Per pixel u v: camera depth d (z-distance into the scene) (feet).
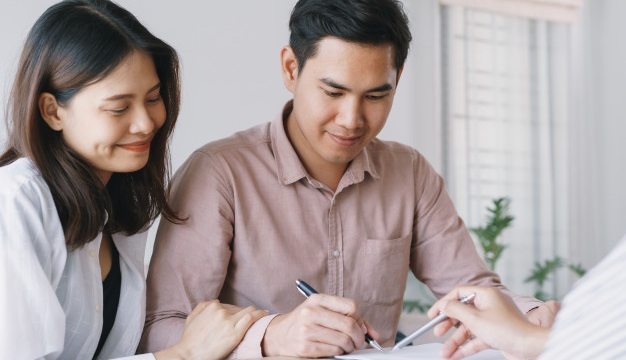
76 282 3.68
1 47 9.54
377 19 3.92
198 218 4.42
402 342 3.43
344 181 4.72
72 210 3.61
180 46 10.71
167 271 4.35
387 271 4.84
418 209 5.09
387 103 4.20
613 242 15.07
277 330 3.58
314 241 4.69
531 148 14.23
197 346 3.67
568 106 14.74
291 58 4.38
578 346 1.73
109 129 3.51
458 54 13.58
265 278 4.57
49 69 3.51
